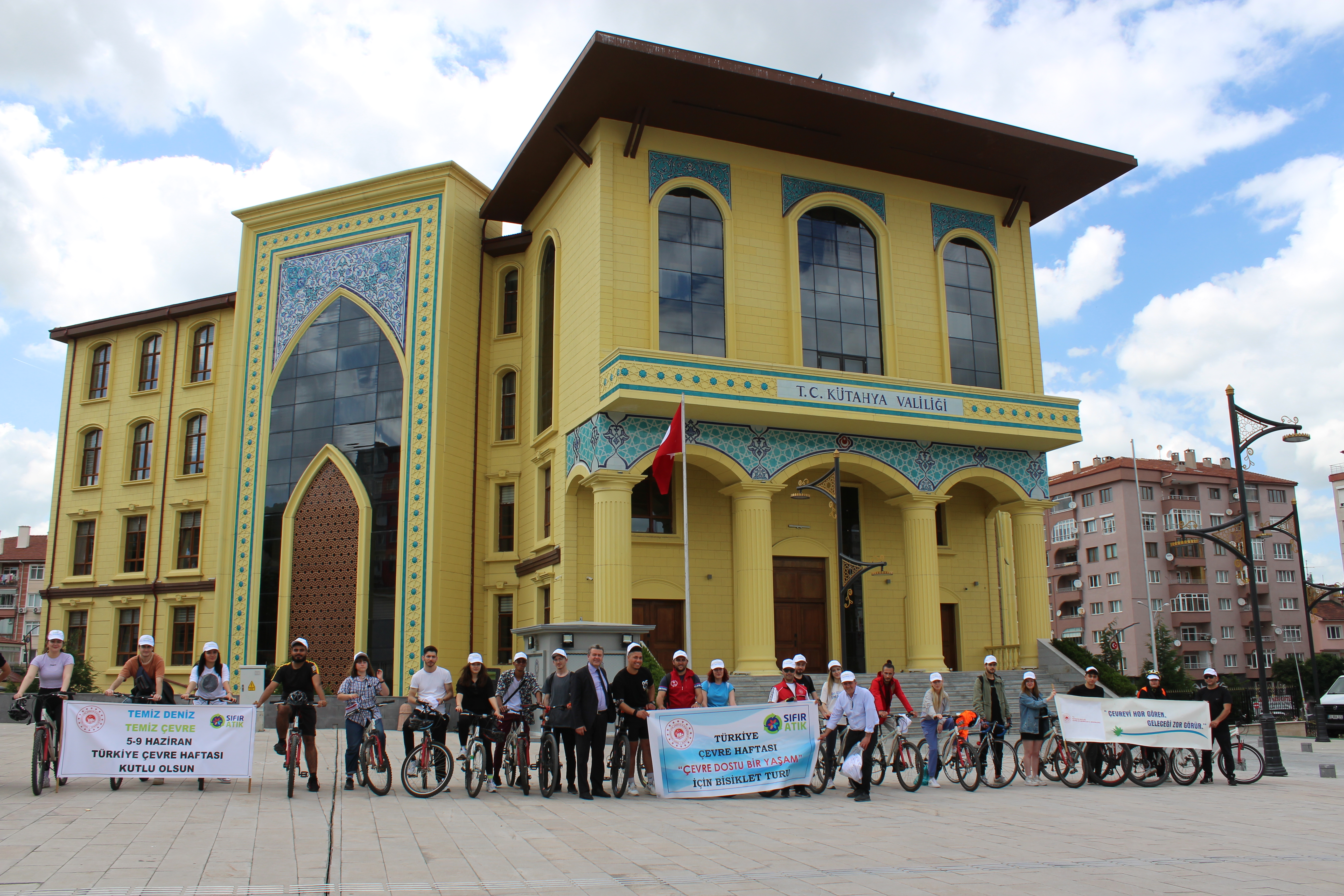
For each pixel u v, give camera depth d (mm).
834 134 28609
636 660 13969
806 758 14156
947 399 28078
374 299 30969
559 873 8438
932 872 8617
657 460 24422
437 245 30516
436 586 28500
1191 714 16500
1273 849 10016
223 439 35844
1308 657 71625
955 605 31359
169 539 35750
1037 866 8898
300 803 12484
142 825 10539
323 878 8086
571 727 13508
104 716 13266
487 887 7852
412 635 28281
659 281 27250
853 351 29328
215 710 13562
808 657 29344
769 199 29141
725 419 26469
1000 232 32125
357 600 28953
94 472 38281
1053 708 26078
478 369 31469
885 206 30594
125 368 38469
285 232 32719
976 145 29234
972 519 32094
